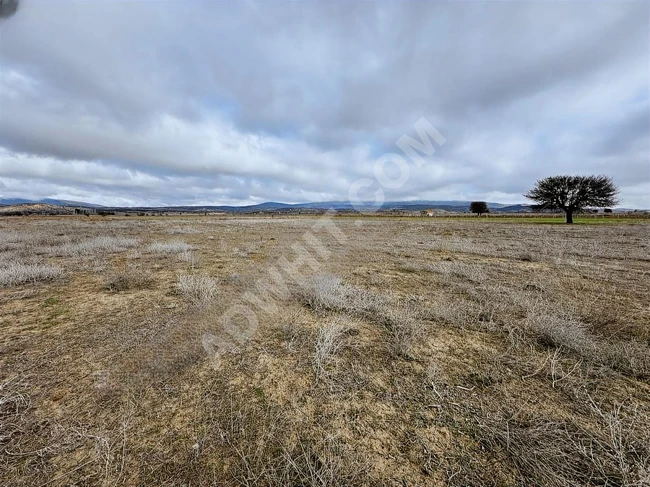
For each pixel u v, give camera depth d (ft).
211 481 4.63
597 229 61.67
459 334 9.89
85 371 7.53
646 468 4.72
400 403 6.45
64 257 25.43
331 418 6.00
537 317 10.32
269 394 6.76
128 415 6.02
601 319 10.65
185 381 7.19
